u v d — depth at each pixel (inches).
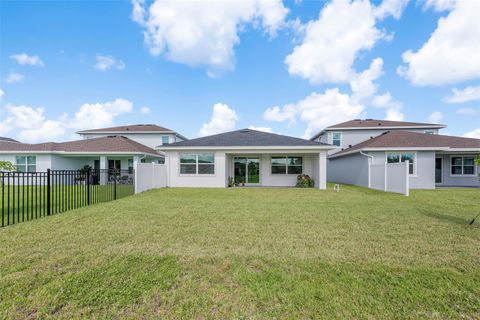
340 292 101.0
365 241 163.6
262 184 650.8
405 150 583.2
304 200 350.6
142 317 85.7
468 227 198.8
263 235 176.9
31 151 701.9
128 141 839.1
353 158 686.5
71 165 788.6
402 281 109.7
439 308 91.4
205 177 588.1
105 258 132.6
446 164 668.7
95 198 360.5
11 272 115.4
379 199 364.8
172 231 185.9
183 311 89.0
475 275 115.4
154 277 112.7
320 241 163.5
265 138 638.5
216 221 218.2
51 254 137.5
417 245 155.6
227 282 109.0
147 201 334.6
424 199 370.3
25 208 282.0
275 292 101.0
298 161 645.3
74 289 101.7
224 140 626.5
